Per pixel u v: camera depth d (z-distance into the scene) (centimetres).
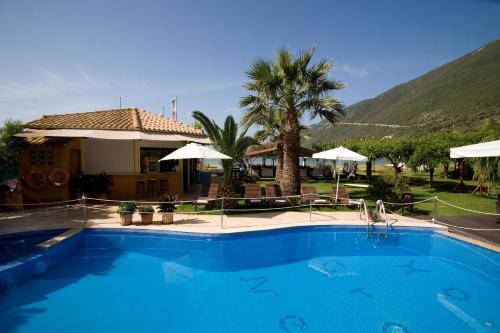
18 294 619
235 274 731
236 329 515
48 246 773
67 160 1352
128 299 606
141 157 1543
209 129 1404
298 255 858
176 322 533
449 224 1033
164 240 931
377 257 844
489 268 780
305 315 560
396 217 1144
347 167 3312
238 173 2695
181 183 1691
